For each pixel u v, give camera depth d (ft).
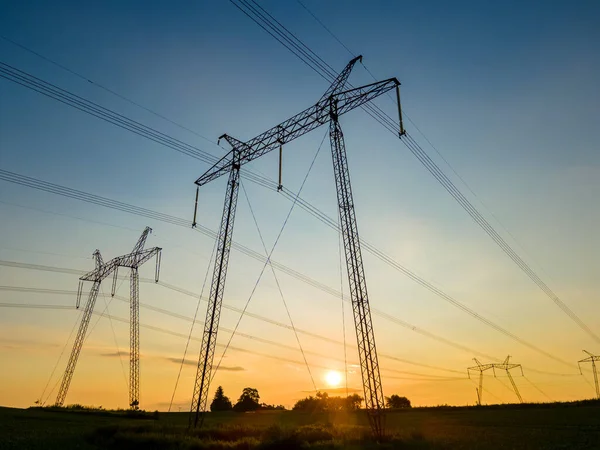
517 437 177.17
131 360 276.62
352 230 138.92
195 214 178.40
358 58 135.33
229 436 148.87
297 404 489.67
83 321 290.76
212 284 153.07
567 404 378.12
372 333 133.69
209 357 151.53
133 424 165.58
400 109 129.29
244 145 163.22
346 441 137.90
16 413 246.68
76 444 135.54
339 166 144.05
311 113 147.64
